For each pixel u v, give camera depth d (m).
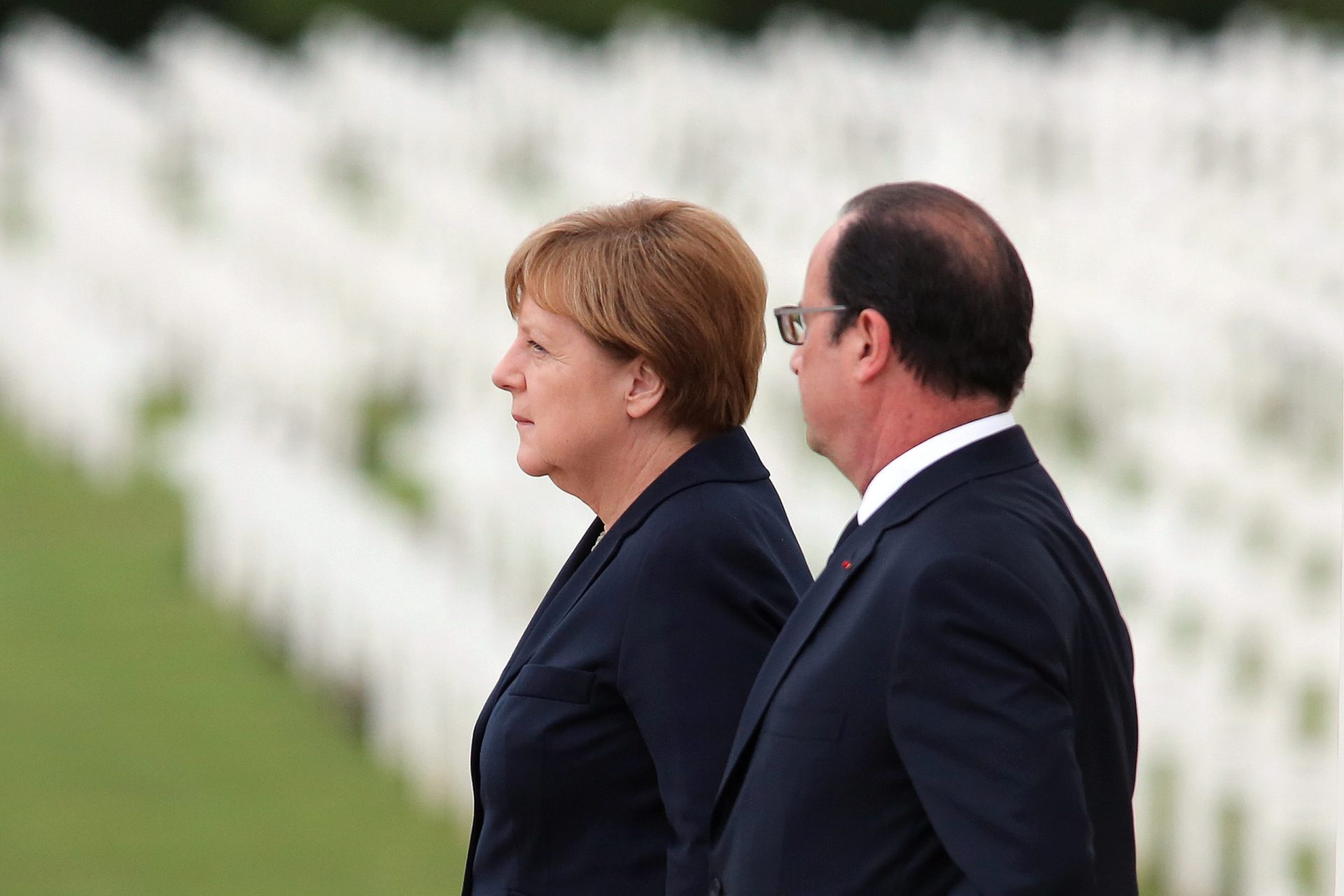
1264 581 24.39
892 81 75.75
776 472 29.14
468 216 54.25
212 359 50.38
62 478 48.09
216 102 80.75
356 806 27.39
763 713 8.70
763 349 10.34
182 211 69.69
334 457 45.44
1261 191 56.31
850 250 8.58
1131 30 113.62
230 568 37.31
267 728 30.59
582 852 9.74
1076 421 44.38
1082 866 7.59
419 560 28.56
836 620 8.49
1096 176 61.56
